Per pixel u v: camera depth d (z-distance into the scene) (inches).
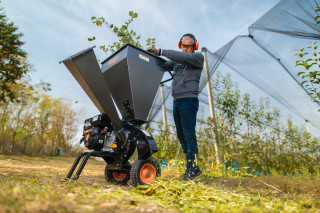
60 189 61.7
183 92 109.5
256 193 85.4
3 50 506.3
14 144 606.9
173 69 120.3
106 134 103.3
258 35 93.2
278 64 93.7
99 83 93.2
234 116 167.6
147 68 107.9
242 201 59.5
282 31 87.1
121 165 108.0
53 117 753.6
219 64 122.0
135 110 103.7
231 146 167.8
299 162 188.2
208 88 164.1
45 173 127.9
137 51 106.7
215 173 139.2
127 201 52.4
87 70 89.9
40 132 700.0
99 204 43.4
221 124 167.3
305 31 82.4
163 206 52.8
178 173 164.4
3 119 590.2
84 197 50.4
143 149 99.0
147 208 47.3
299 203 62.2
